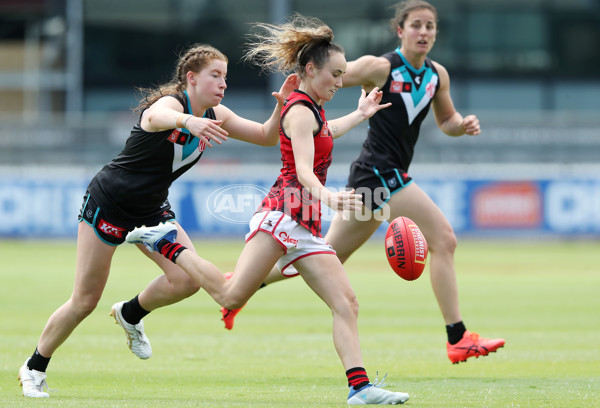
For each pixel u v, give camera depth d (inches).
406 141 1043.9
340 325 763.4
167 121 756.6
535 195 3324.3
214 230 3312.0
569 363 1049.5
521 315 1539.1
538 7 4571.9
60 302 1700.3
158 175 813.9
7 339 1236.5
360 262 2736.2
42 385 842.8
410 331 1344.7
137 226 832.3
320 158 782.5
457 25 4594.0
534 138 3385.8
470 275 2282.2
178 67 810.8
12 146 3457.2
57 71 5064.0
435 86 1061.8
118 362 1052.5
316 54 767.1
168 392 852.6
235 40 4635.8
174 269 839.7
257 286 778.8
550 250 3073.3
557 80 4611.2
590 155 3353.8
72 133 3481.8
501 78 4613.7
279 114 849.5
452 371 994.7
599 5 4549.7
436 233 1010.1
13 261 2591.0
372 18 4554.6
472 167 3341.5
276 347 1179.9
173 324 1423.5
